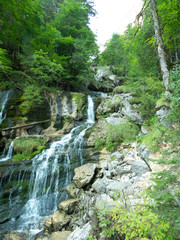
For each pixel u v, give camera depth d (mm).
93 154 8383
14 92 12852
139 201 3332
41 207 6098
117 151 8172
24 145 9383
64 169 7578
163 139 3615
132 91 10656
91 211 3770
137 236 2498
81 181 5926
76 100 15180
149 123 7996
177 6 6602
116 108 12102
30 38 15984
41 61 13758
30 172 7305
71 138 10492
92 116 15648
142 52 10570
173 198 2492
